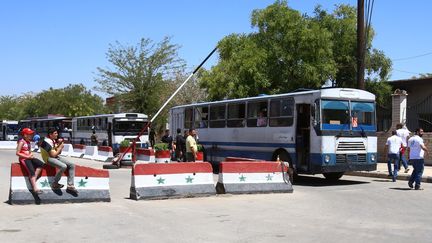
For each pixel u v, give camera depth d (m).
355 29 31.86
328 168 17.16
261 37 31.30
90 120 43.53
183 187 13.88
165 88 49.69
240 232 9.20
